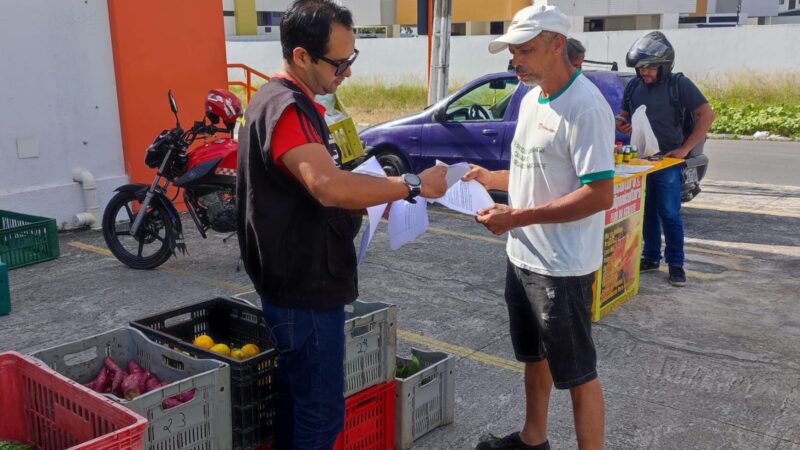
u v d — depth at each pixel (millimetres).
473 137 7836
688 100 5512
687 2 26953
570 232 2740
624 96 5863
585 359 2822
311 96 2361
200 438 2602
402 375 3395
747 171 11477
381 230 7484
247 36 32781
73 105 7293
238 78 24203
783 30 17625
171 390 2484
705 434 3527
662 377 4141
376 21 27484
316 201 2318
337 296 2412
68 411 2395
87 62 7340
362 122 19359
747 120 16625
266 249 2320
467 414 3695
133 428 2078
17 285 5715
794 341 4648
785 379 4117
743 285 5750
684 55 19078
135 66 7621
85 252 6641
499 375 4164
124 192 6055
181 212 8078
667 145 5621
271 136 2172
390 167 8484
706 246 6914
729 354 4449
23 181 7020
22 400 2617
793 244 6973
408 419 3281
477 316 5078
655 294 5535
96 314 5090
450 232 7402
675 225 5645
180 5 7879
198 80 8164
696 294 5539
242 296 3455
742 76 18375
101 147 7582
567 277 2750
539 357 3062
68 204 7375
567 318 2781
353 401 2979
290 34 2262
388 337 3102
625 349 4523
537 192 2811
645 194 5832
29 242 6227
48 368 2490
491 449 3232
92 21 7320
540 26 2568
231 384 2686
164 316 3145
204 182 5793
